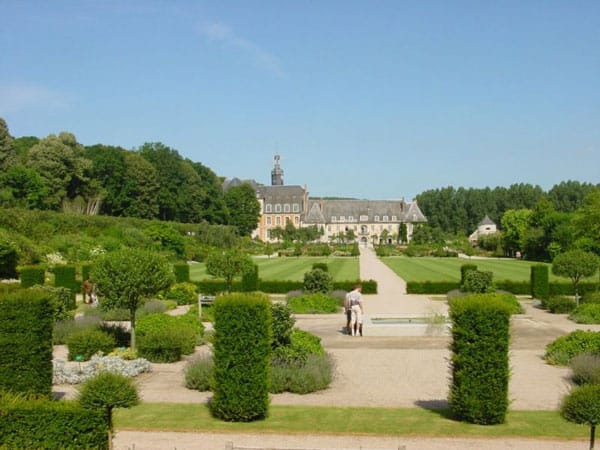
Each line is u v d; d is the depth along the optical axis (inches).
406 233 6053.2
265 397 552.7
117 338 933.8
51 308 599.5
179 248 3100.4
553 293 1656.0
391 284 1995.6
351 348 956.0
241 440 491.8
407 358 872.3
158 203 4315.9
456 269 2647.6
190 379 687.7
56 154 3484.3
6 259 1856.5
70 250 2397.9
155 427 525.3
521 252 3966.5
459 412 551.8
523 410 595.2
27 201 3117.6
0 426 409.4
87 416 410.9
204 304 1385.3
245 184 5546.3
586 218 2450.8
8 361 575.5
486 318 543.8
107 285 882.1
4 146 3405.5
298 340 768.9
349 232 6131.9
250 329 549.6
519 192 7421.3
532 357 879.1
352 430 519.5
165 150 4660.4
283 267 2736.2
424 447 475.8
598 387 447.2
